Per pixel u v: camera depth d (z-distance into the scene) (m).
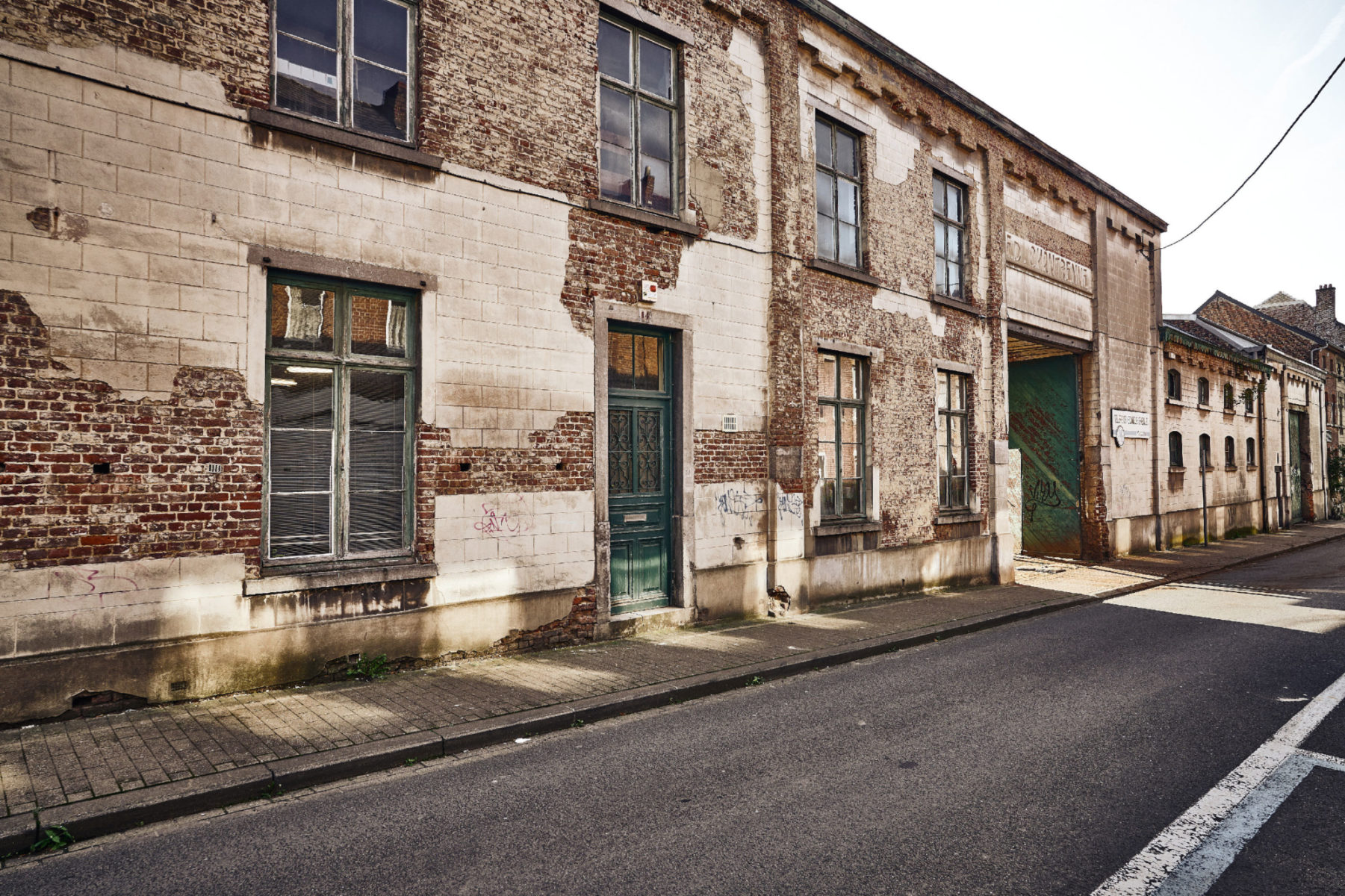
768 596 10.17
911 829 4.01
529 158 7.84
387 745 5.04
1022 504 19.00
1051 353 17.77
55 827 3.85
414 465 7.08
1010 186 15.09
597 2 8.48
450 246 7.25
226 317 6.00
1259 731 5.57
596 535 8.33
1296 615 10.65
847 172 11.68
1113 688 6.78
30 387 5.22
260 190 6.19
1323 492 33.84
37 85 5.29
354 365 6.79
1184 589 13.75
